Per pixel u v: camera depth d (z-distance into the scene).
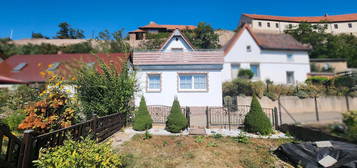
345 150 3.76
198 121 9.48
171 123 7.47
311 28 35.38
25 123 4.16
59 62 15.88
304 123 6.81
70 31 55.28
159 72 11.06
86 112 7.65
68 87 7.84
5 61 17.23
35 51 32.16
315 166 3.74
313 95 12.17
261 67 19.17
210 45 31.39
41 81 13.71
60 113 5.11
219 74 10.97
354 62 22.17
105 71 8.48
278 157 4.72
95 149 3.30
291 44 21.34
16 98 7.20
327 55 27.94
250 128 7.39
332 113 10.45
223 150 5.23
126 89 8.52
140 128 7.67
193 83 11.09
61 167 2.65
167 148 5.37
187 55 11.13
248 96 12.41
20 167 2.80
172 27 48.47
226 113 9.71
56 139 3.71
